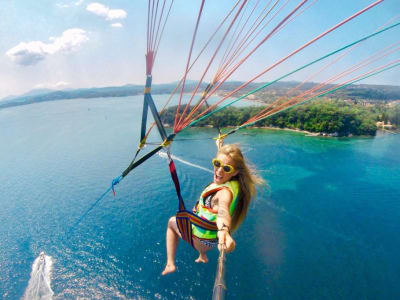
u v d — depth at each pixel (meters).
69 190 72.50
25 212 62.81
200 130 136.75
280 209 63.62
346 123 137.25
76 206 64.50
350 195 69.56
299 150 108.81
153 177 79.25
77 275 45.41
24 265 48.34
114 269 47.03
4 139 135.50
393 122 159.00
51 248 51.91
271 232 55.03
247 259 48.09
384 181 77.50
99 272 46.09
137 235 54.88
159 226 57.25
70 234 55.25
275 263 47.06
